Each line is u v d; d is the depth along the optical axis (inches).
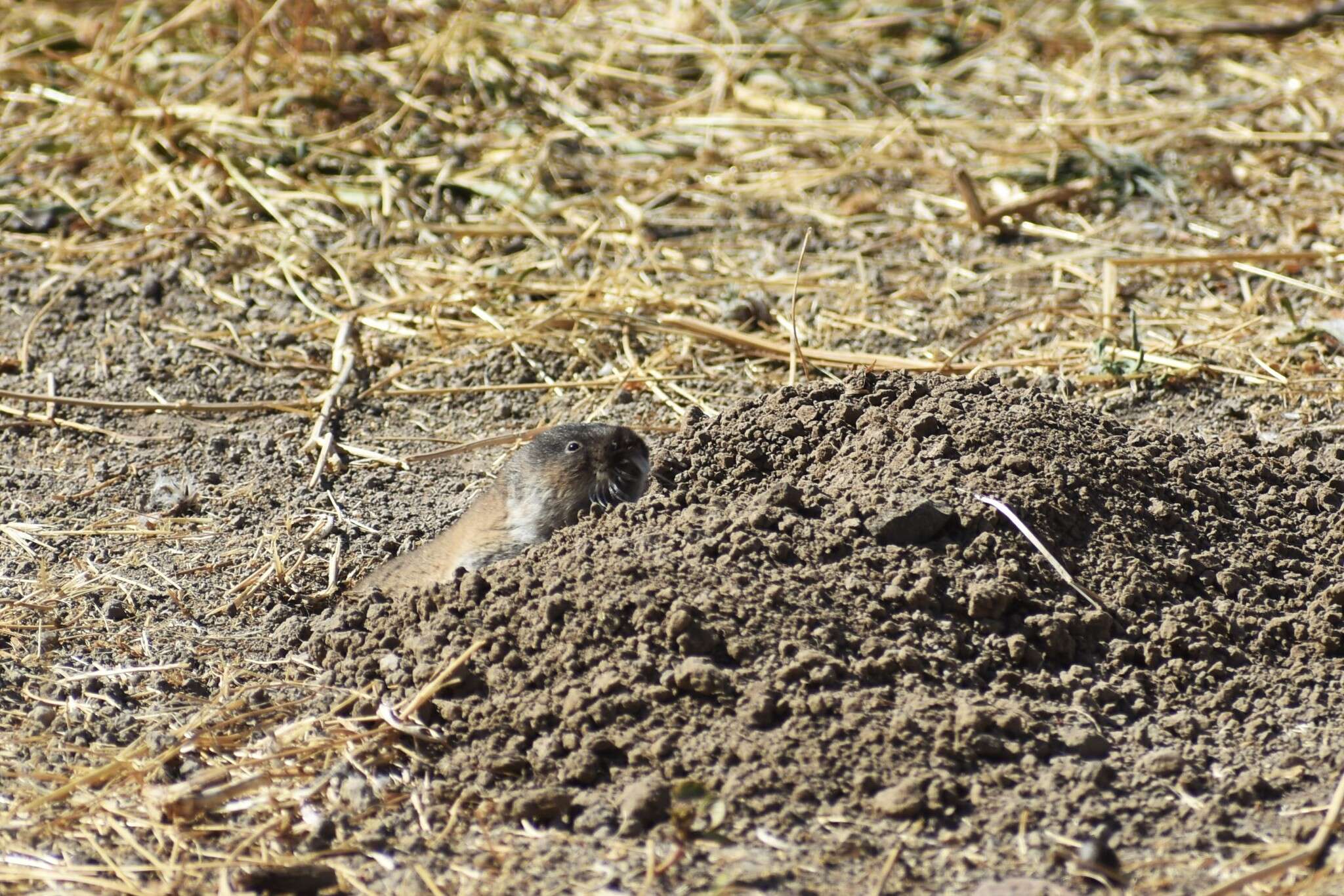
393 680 378.3
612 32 1003.3
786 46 988.6
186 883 317.1
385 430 596.1
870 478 428.5
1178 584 405.7
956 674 362.3
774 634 363.9
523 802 331.3
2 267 738.8
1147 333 653.9
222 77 914.1
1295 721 361.1
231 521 510.0
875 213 799.7
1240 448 484.7
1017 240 759.7
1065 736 346.6
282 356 659.4
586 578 379.9
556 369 642.8
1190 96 921.5
